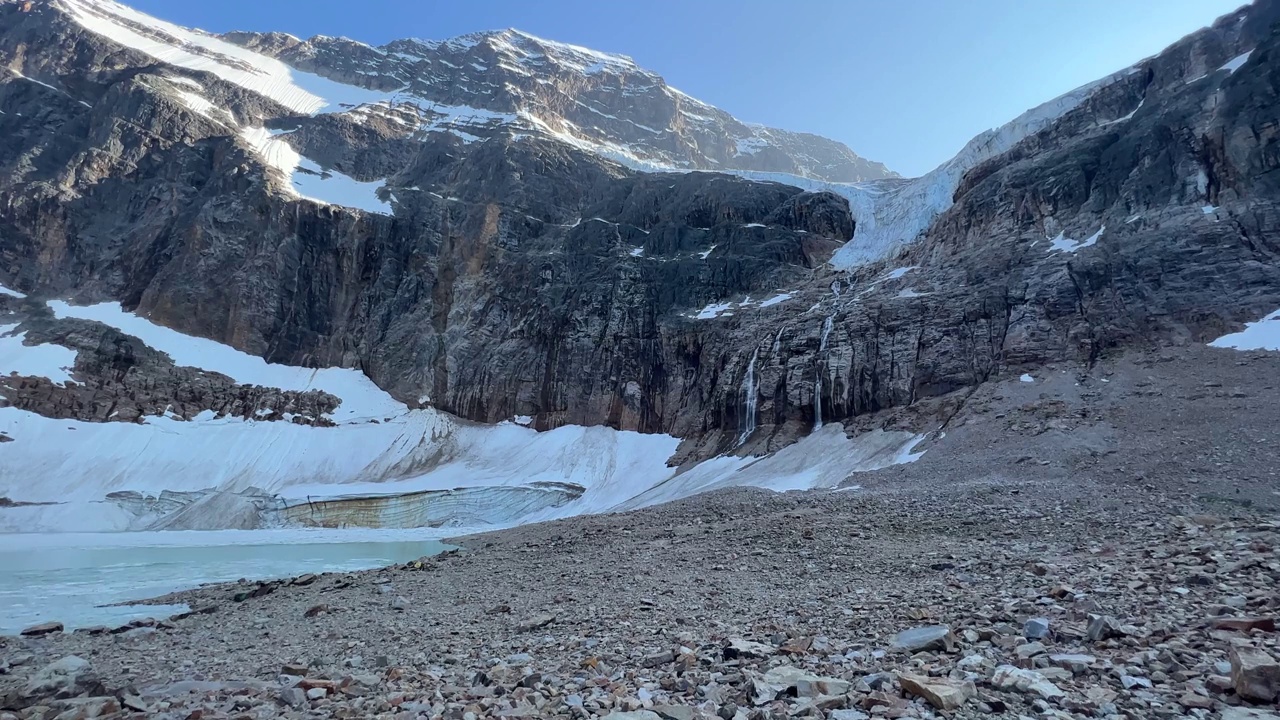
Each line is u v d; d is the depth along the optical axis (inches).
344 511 2229.3
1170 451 1050.1
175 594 885.8
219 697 297.9
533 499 2340.1
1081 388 1515.7
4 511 2020.2
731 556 753.6
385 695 285.0
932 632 298.8
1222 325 1533.0
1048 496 897.5
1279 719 178.5
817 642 315.9
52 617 735.7
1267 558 379.2
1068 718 194.7
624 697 251.9
